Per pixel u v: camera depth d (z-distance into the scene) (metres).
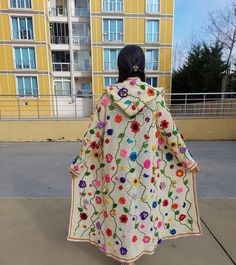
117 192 1.58
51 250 2.09
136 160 1.54
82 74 21.88
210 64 21.64
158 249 2.08
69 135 8.34
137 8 18.83
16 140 8.28
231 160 5.36
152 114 1.51
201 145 7.43
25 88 18.11
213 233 2.32
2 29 17.30
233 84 18.23
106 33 19.17
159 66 19.75
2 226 2.47
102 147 1.64
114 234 1.64
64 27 21.66
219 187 3.59
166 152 1.71
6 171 4.59
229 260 1.95
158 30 19.28
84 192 1.77
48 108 16.27
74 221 1.82
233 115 8.80
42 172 4.50
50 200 3.11
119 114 1.51
